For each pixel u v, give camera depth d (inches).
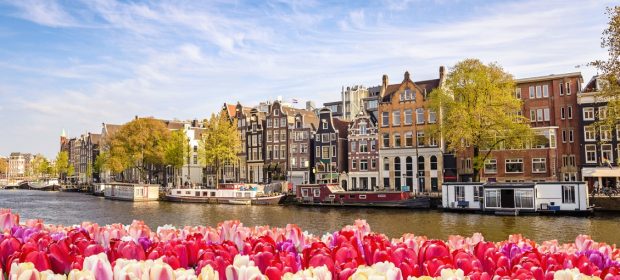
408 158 2453.2
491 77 1815.9
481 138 1812.3
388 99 2549.2
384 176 2502.5
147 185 2790.4
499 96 1786.4
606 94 1314.0
